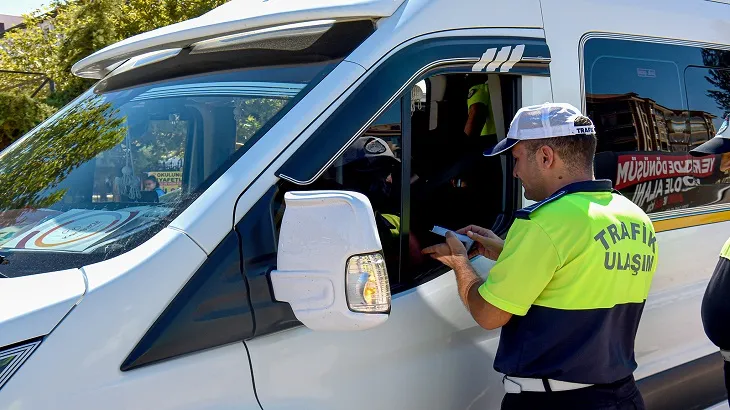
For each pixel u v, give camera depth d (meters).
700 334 3.25
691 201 3.30
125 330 1.74
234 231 1.88
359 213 1.73
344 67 2.12
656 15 3.22
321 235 1.77
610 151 2.94
